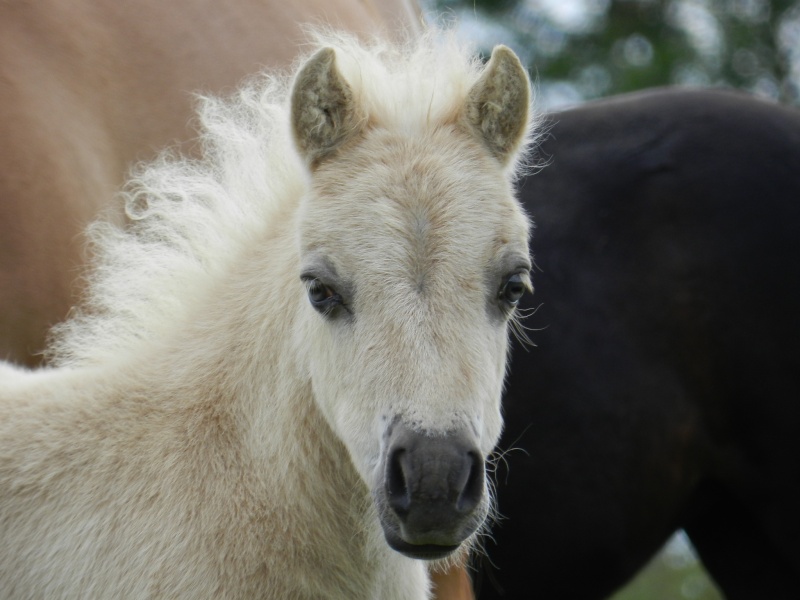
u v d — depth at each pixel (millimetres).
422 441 4426
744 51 22141
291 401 5176
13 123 5922
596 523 7820
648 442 7895
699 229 8016
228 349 5340
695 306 7973
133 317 5676
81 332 5785
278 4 7504
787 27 22344
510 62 4957
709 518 8516
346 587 5348
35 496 5070
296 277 5199
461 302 4609
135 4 6805
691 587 15625
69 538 4980
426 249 4625
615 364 7867
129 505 5031
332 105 4945
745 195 8031
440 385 4484
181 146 6707
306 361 5117
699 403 8031
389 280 4609
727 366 7957
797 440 7891
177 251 5801
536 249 8000
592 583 8016
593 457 7805
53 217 5953
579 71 22219
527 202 8164
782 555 8164
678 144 8188
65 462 5129
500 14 22641
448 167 4824
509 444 7773
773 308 7895
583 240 8047
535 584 7945
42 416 5270
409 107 5074
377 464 4598
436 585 6551
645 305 7973
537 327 7863
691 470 8109
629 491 7891
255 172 5719
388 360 4547
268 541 5070
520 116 5020
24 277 5828
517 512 7793
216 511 5055
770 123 8273
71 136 6176
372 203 4715
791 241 7930
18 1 6258
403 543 4555
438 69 5367
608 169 8188
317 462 5219
